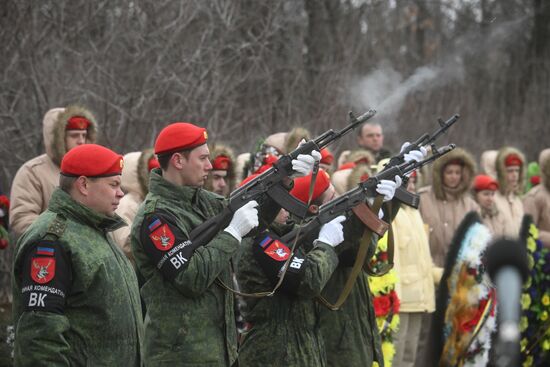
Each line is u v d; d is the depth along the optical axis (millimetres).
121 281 4938
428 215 9781
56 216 4875
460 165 9719
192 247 5281
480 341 8797
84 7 13195
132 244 5453
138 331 5012
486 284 8727
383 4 21938
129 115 12516
